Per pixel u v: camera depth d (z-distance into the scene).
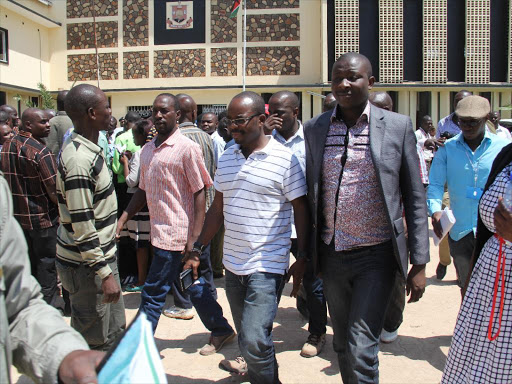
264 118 3.02
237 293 3.06
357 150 2.81
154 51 18.28
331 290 2.97
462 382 2.49
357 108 2.83
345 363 2.99
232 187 3.00
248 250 2.95
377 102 4.15
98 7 18.61
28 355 1.48
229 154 3.10
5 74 16.47
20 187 4.56
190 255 3.34
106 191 3.01
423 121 11.49
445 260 5.85
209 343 4.09
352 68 2.73
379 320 2.72
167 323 4.76
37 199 4.62
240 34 17.84
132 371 1.23
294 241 4.30
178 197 3.72
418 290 2.79
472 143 3.92
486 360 2.40
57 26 18.69
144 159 3.85
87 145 2.92
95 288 2.99
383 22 16.33
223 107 17.98
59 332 1.51
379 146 2.74
